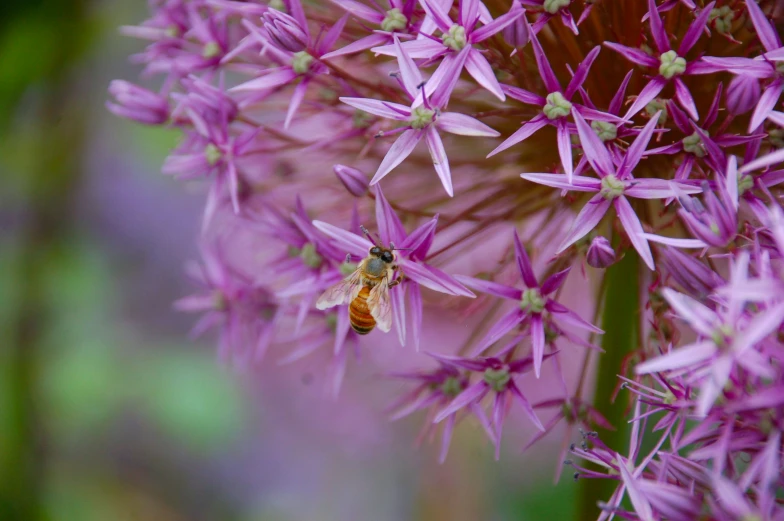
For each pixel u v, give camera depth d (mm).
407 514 501
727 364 278
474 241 342
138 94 340
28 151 406
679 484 292
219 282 356
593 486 329
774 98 298
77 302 438
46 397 420
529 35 306
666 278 313
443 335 400
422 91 300
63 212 413
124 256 529
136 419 501
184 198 542
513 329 316
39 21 393
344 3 314
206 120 330
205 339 527
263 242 371
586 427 320
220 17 334
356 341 334
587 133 301
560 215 335
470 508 442
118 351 475
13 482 404
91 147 435
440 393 323
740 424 287
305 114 338
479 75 303
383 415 513
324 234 321
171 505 514
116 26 423
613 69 321
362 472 518
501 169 339
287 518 519
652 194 300
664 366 280
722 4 313
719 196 301
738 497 279
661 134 315
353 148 341
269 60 330
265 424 524
